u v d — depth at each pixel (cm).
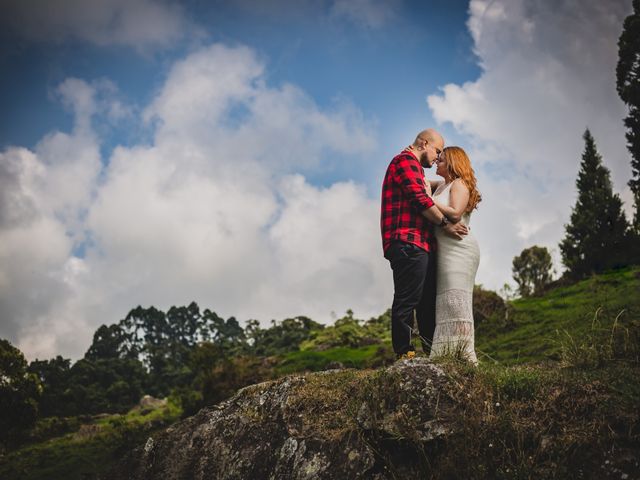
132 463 587
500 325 1739
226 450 550
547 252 2538
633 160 2461
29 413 3102
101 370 4984
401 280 566
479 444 445
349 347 2772
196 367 2244
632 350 611
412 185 563
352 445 478
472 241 585
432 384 484
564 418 448
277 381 582
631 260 2211
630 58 2428
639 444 413
